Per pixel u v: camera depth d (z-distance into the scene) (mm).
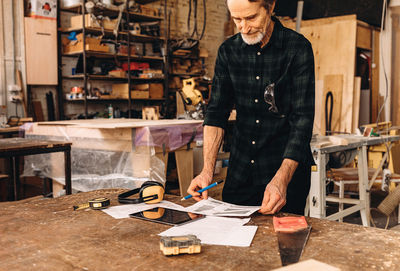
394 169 4656
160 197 1392
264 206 1208
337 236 1005
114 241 978
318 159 2762
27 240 993
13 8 5715
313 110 1543
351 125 5637
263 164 1733
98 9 6164
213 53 8844
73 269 808
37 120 6051
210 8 8695
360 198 3289
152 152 2777
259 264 828
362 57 6457
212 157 1641
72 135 3215
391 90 6617
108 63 6820
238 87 1700
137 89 7004
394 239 979
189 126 3121
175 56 7488
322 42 5965
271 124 1692
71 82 6594
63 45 6312
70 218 1192
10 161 3570
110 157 3004
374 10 6414
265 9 1343
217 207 1308
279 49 1587
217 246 938
